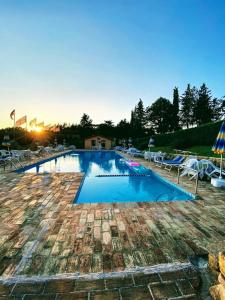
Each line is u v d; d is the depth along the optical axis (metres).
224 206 5.32
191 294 2.27
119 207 5.21
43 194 6.45
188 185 7.84
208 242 3.42
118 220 4.38
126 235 3.68
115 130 55.88
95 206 5.28
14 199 5.91
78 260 2.92
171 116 55.59
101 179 11.08
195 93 55.34
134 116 60.31
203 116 52.69
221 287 1.90
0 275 2.61
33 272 2.66
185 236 3.63
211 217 4.55
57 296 2.26
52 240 3.50
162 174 10.40
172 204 5.47
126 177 11.56
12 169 11.54
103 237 3.61
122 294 2.28
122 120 58.09
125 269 2.70
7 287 2.41
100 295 2.27
